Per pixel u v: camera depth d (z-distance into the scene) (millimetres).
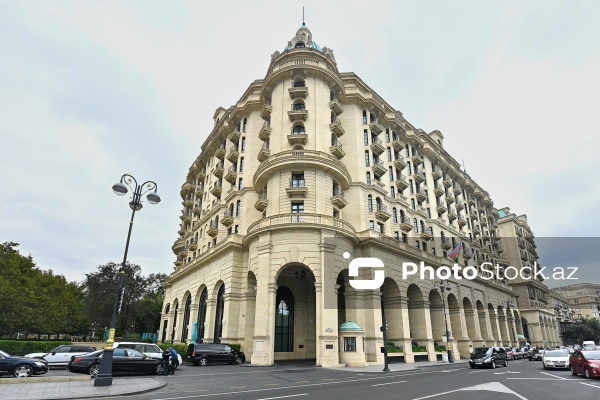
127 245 15242
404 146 45000
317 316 25531
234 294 30812
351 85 39906
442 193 48594
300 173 31047
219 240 38688
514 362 34750
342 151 34375
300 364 25922
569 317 100312
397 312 32656
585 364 17328
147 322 66125
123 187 15164
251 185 36188
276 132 34219
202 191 50531
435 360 33938
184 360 26844
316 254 26812
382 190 37250
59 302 47562
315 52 36719
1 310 32812
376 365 26484
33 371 16297
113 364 17672
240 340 29656
